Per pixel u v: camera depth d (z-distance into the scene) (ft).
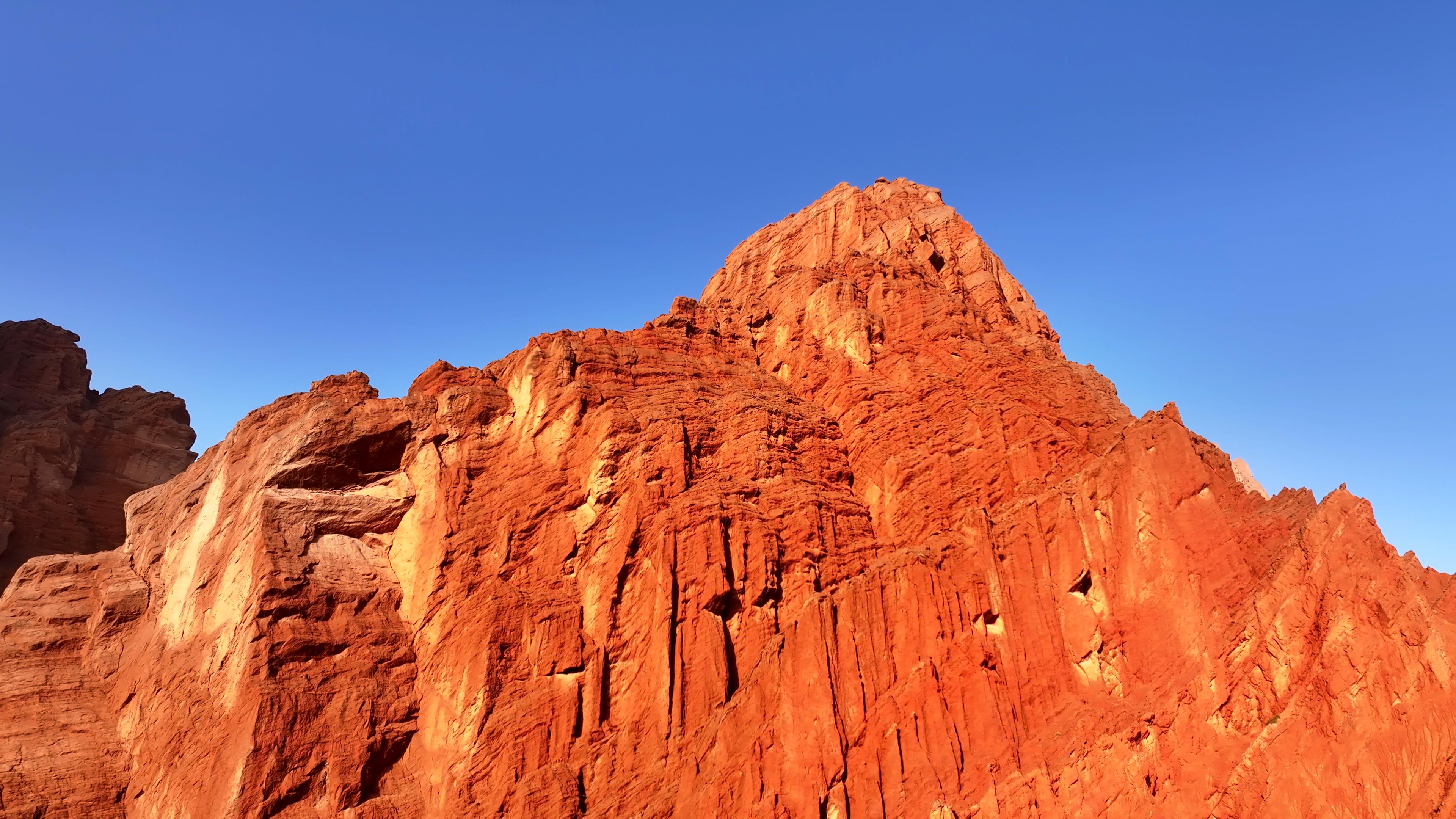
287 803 115.34
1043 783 100.42
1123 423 142.72
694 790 109.09
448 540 139.54
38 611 167.43
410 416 155.02
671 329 175.11
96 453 317.63
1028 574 119.75
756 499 137.59
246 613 132.26
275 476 148.25
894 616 120.26
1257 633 103.24
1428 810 89.51
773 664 116.98
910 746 107.24
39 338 347.97
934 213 230.27
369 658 130.82
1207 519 116.57
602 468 138.92
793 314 189.57
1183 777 97.35
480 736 119.14
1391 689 96.27
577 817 111.55
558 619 127.03
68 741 142.00
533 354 157.89
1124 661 112.78
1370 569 103.65
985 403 148.15
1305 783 92.89
